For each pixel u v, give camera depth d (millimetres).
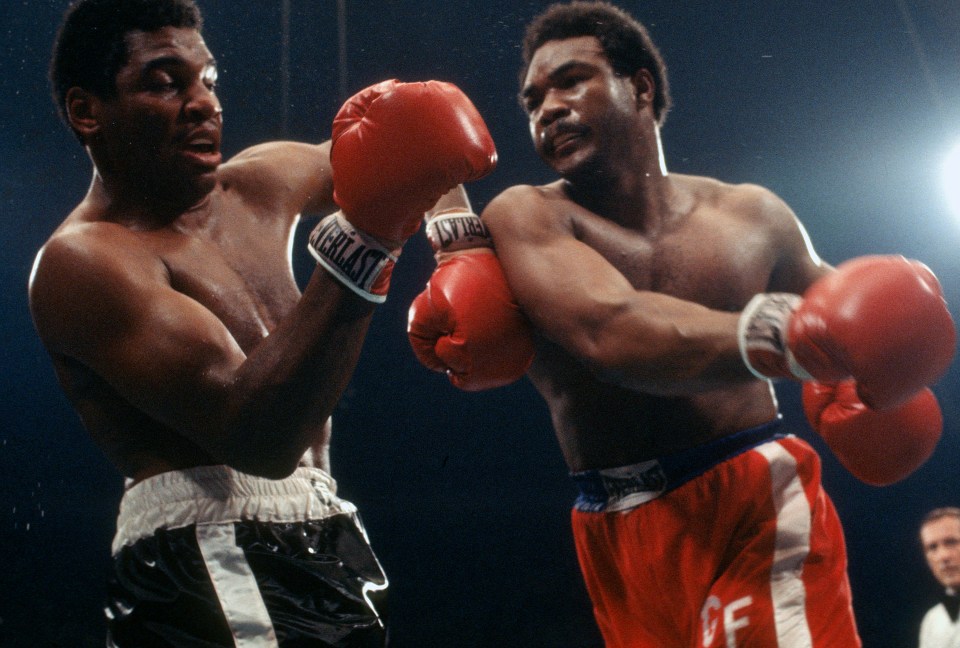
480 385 2426
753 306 1960
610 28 2617
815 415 2705
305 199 2400
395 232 1772
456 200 2646
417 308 2477
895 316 1767
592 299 2258
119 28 2027
